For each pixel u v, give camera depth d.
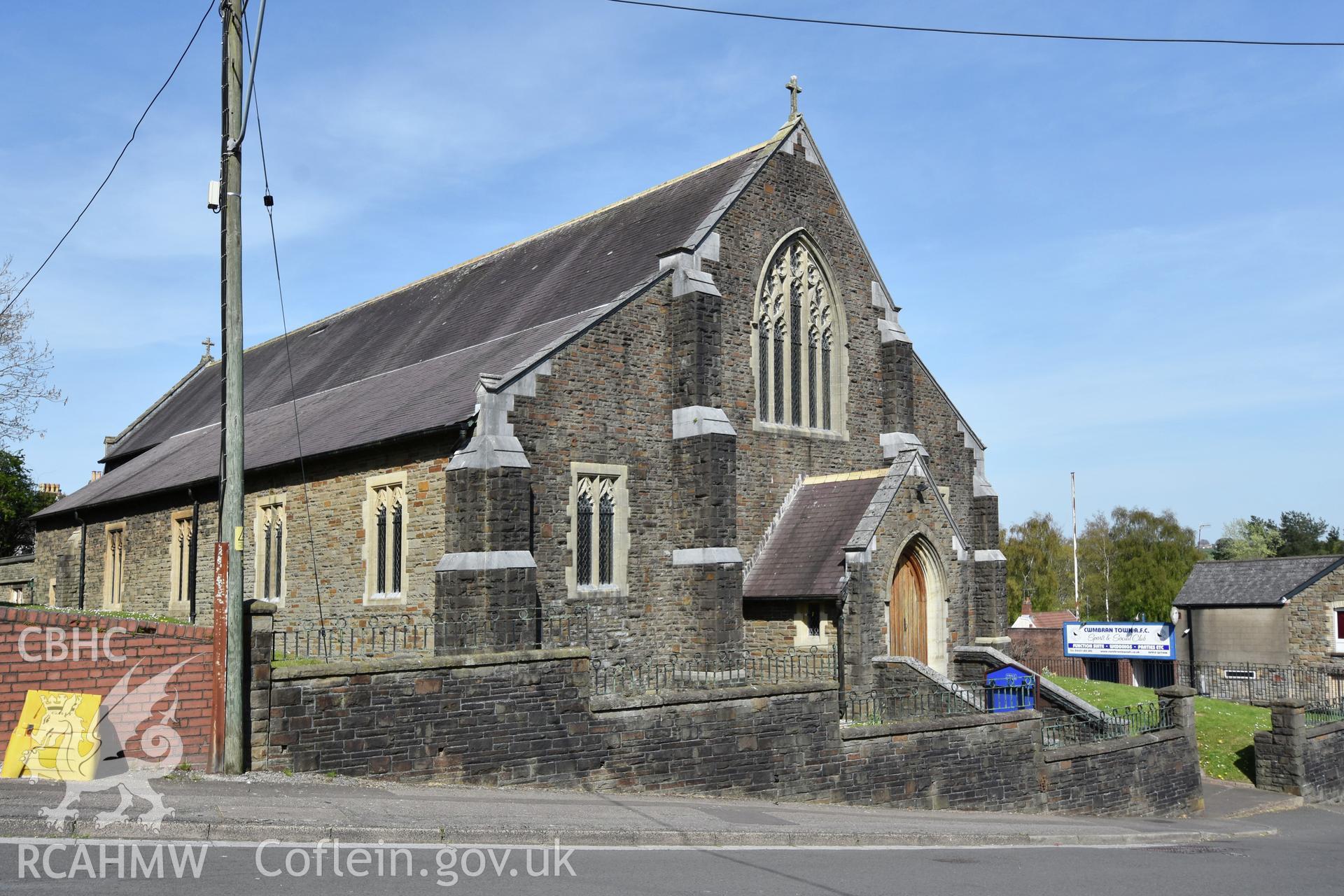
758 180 28.53
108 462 48.31
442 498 23.66
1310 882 14.02
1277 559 48.81
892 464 26.83
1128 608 86.50
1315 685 43.94
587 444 24.55
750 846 13.48
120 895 8.91
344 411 30.33
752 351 28.02
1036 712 22.16
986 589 32.84
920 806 20.22
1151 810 24.00
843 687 24.45
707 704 18.28
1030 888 11.95
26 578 46.66
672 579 25.83
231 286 14.74
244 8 15.23
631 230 30.92
